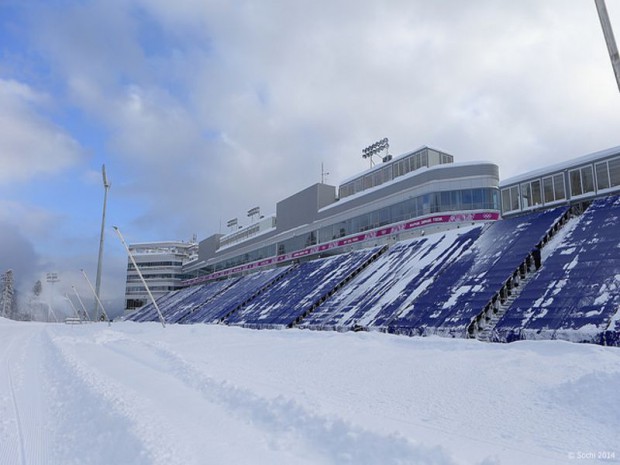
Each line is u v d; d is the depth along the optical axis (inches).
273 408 321.1
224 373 500.1
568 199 1309.1
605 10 364.8
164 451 233.9
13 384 489.4
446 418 313.9
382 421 300.8
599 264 920.9
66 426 311.1
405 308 1170.0
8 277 6382.9
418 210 1803.6
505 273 1065.5
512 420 302.2
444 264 1331.2
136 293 4741.6
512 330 855.1
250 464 223.8
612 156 1219.2
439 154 1916.8
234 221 4313.5
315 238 2464.3
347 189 2369.6
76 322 3366.1
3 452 261.1
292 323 1521.9
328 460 234.1
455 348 668.7
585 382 345.7
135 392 395.9
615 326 717.9
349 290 1592.0
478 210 1676.9
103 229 2018.9
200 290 3550.7
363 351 677.9
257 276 2810.0
